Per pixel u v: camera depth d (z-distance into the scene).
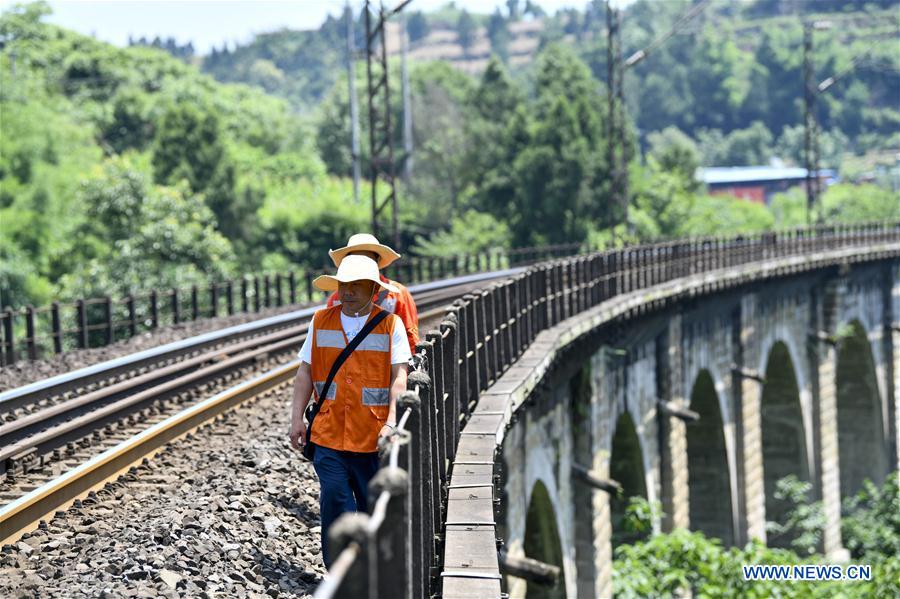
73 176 81.75
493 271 62.34
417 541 8.39
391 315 9.35
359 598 4.47
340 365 9.26
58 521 11.53
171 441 15.48
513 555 22.67
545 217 100.44
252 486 13.20
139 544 10.48
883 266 73.81
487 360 18.05
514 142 105.88
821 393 61.50
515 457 22.77
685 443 43.53
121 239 67.12
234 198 93.69
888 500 48.03
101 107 130.25
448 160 111.81
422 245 98.81
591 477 29.94
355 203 96.75
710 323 45.53
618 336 33.09
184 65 156.62
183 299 58.94
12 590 8.98
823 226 70.12
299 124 149.12
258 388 19.97
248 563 10.52
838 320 63.69
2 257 68.25
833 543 61.38
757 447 51.75
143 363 23.50
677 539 29.78
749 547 29.98
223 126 121.44
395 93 137.62
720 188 195.25
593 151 102.75
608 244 72.06
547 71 117.50
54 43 148.00
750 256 53.12
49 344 55.53
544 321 25.53
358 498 9.79
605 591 32.28
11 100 85.25
